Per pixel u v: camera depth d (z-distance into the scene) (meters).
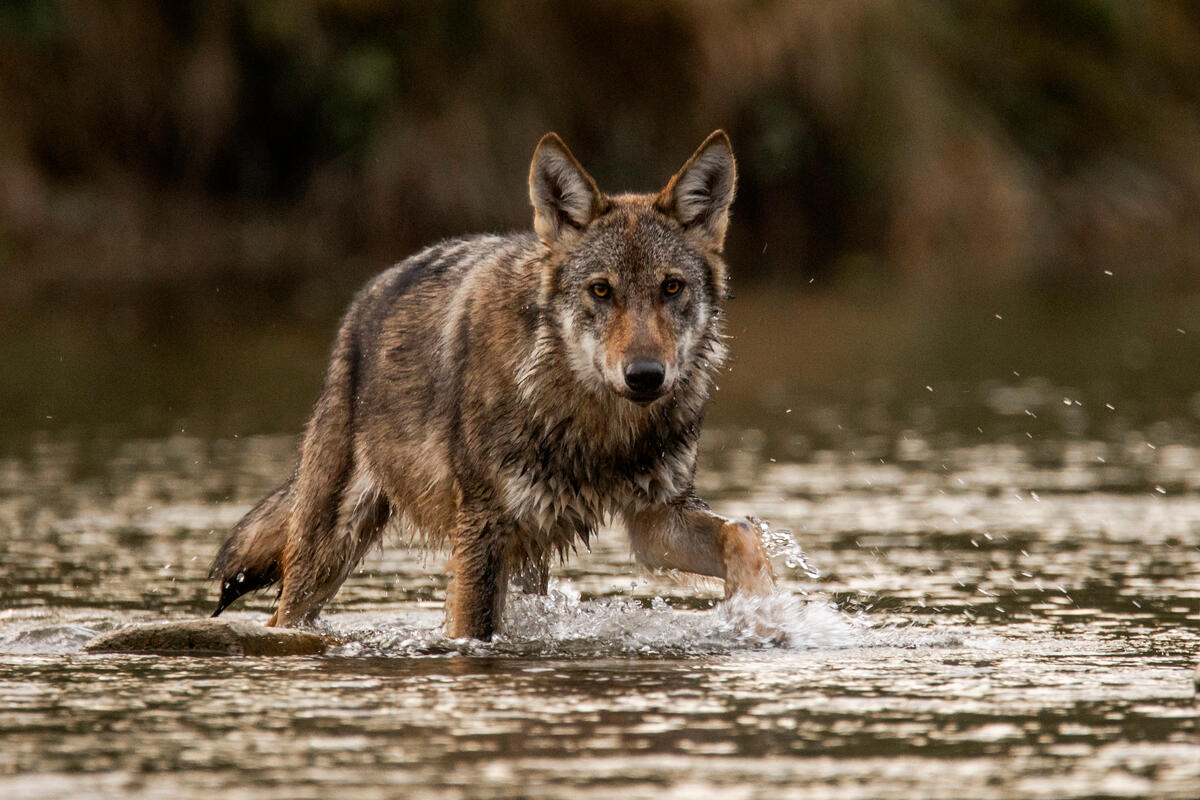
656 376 7.77
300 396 18.23
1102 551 10.41
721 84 36.72
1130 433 15.93
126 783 5.16
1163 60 52.09
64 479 13.52
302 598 9.25
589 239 8.19
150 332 24.11
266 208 37.31
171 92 35.88
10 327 24.45
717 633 8.03
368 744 5.66
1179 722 6.04
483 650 7.76
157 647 7.64
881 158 38.25
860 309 28.25
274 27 35.56
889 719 6.08
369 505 9.28
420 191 36.19
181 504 12.43
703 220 8.57
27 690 6.60
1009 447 15.09
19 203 33.78
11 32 34.22
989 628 8.25
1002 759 5.47
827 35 36.97
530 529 8.39
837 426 16.41
